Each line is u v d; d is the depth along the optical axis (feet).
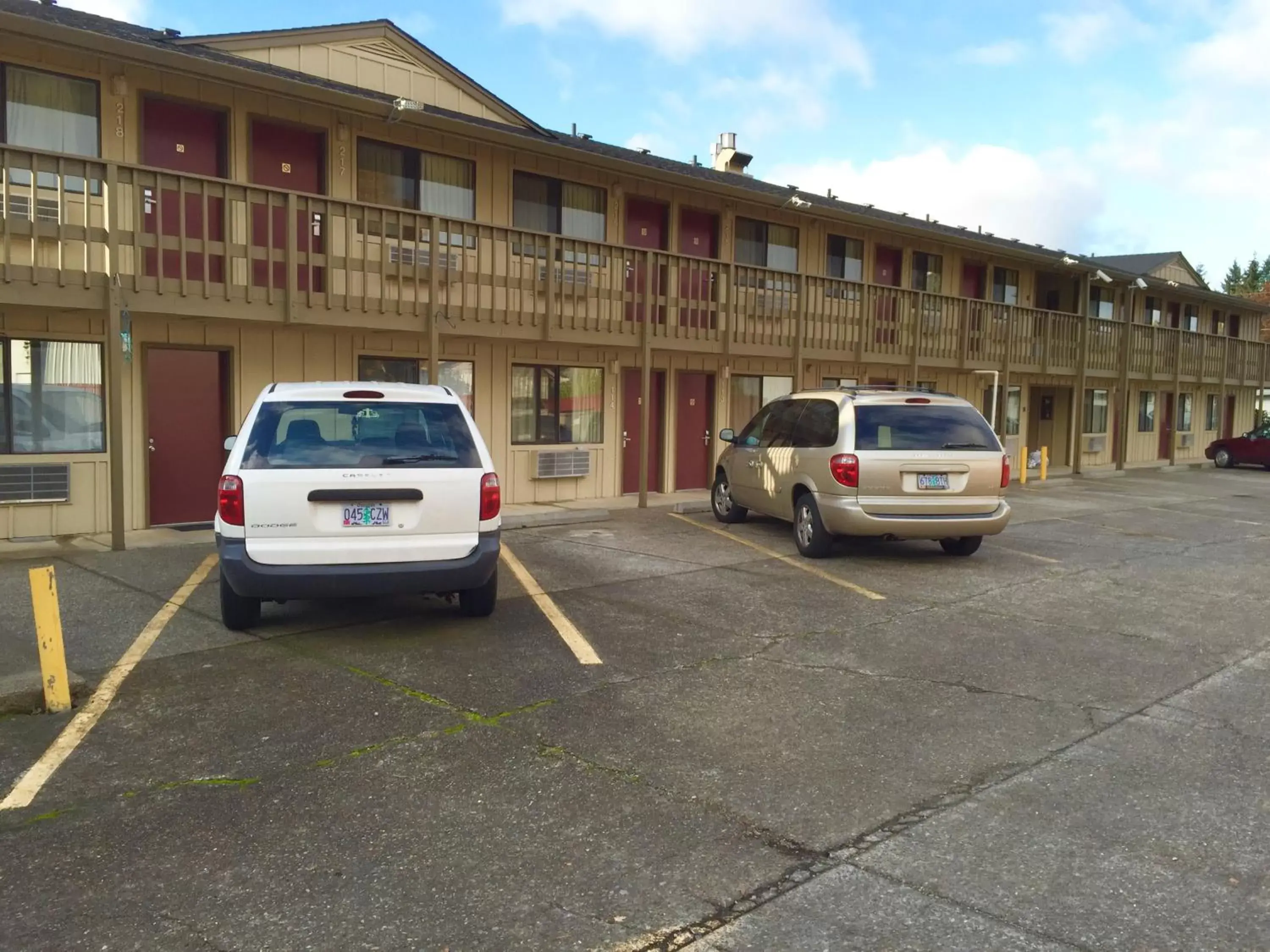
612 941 9.66
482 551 20.10
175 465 35.53
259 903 10.28
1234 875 11.10
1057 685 18.45
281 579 18.99
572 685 17.85
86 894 10.43
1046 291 81.05
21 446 32.22
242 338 36.24
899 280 65.46
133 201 29.60
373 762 14.14
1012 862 11.35
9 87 31.30
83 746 14.69
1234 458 86.58
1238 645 21.67
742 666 19.36
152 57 30.58
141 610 22.98
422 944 9.57
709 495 50.42
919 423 30.60
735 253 54.90
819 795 13.21
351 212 37.58
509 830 12.06
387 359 40.55
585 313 41.81
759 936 9.74
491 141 39.60
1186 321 98.73
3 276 27.40
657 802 12.92
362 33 40.40
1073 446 79.46
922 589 27.32
